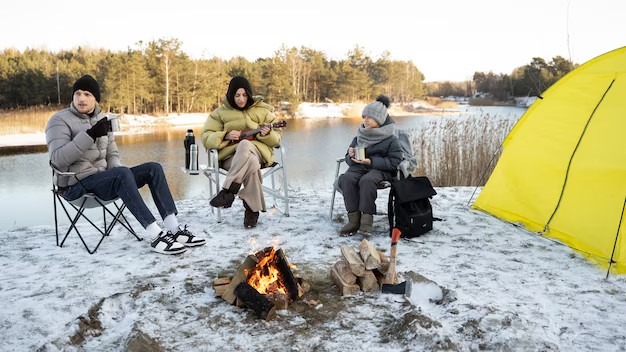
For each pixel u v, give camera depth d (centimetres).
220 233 430
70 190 371
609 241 359
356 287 302
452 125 853
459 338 246
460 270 344
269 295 280
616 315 279
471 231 437
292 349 240
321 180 1197
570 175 412
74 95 374
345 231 421
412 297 295
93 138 354
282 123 469
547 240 412
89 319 259
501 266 354
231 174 422
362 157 423
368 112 442
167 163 1634
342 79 5697
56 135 362
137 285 310
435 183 782
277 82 4625
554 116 442
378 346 242
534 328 252
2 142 2230
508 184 483
